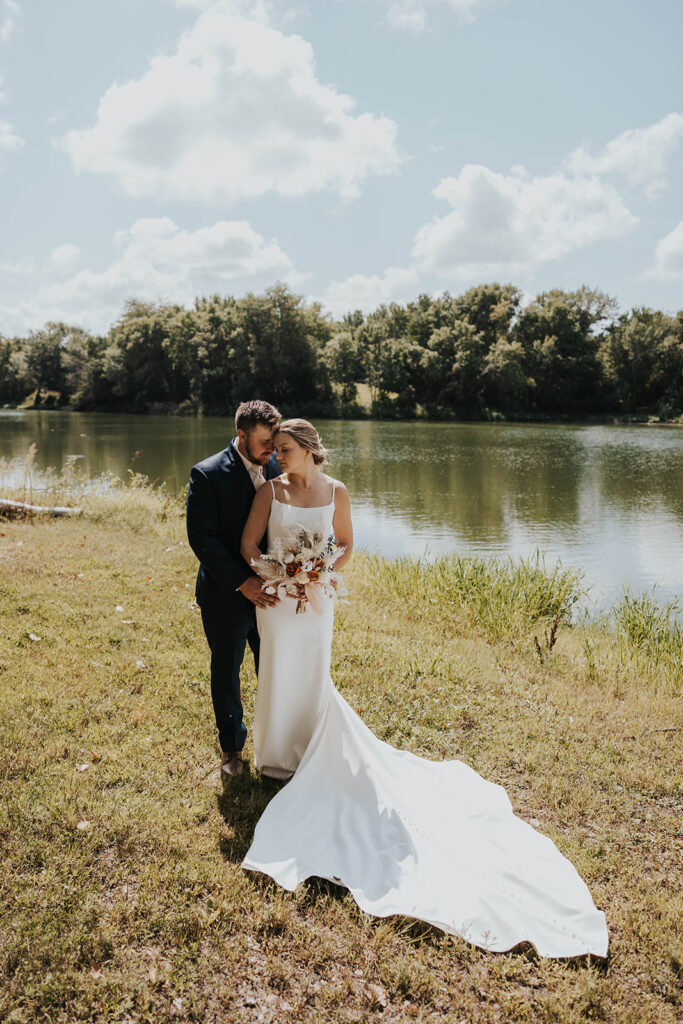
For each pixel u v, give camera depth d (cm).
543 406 7669
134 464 2675
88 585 675
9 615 564
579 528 1658
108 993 219
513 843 306
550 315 7875
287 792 320
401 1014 223
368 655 539
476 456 3422
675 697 557
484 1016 224
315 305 9181
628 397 7650
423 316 8281
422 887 276
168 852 287
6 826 291
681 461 3225
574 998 233
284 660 332
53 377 9700
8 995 215
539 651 626
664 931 265
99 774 339
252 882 275
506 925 260
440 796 338
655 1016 229
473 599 779
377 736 409
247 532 336
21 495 1166
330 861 288
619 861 306
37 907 250
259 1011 219
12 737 365
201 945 242
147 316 8275
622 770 388
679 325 7575
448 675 516
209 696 438
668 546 1466
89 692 432
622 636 764
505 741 416
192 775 347
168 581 718
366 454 3494
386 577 889
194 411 7394
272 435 329
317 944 247
